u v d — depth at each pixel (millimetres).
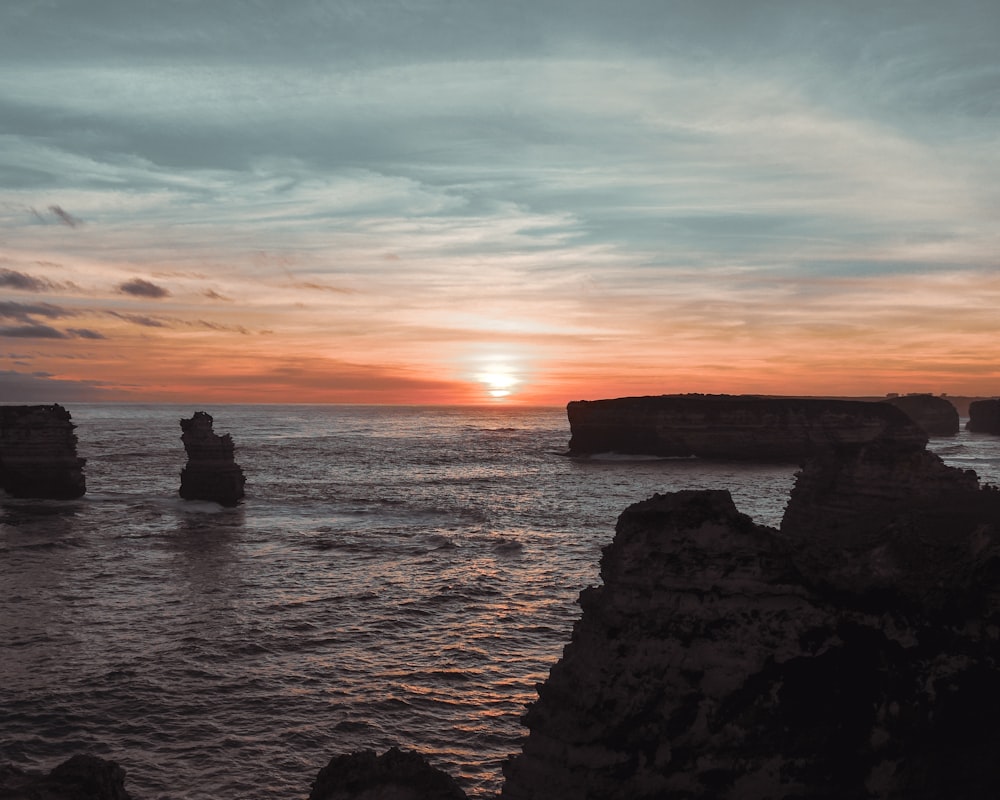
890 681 16625
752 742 16359
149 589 53844
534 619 46719
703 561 16969
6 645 41625
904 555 18109
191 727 32156
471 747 30891
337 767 16734
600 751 16625
